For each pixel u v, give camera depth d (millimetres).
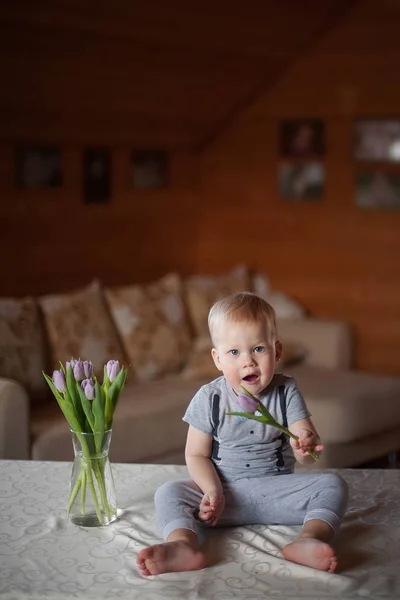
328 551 1619
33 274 4309
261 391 1945
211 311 1935
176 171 5039
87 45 3814
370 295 5008
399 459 4070
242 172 5113
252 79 4809
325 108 4949
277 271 5121
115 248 4727
